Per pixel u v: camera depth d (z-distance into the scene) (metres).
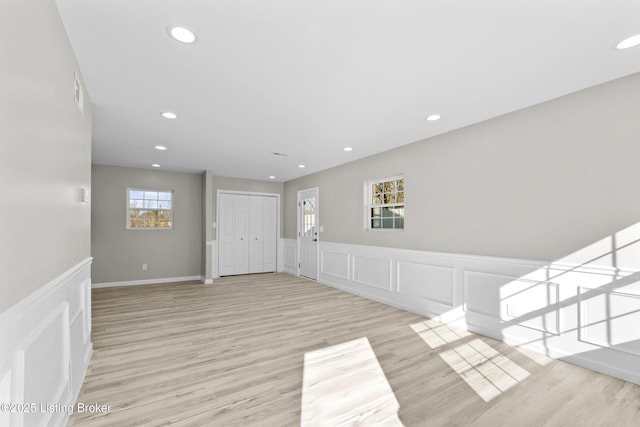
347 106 2.75
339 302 4.44
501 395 2.00
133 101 2.63
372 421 1.73
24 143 1.12
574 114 2.47
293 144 4.03
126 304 4.30
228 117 3.02
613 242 2.26
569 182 2.50
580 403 1.91
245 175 6.50
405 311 3.97
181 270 6.17
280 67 2.09
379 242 4.50
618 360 2.22
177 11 1.53
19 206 1.07
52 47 1.43
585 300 2.39
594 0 1.45
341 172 5.33
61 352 1.61
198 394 2.00
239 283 5.89
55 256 1.50
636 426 1.69
